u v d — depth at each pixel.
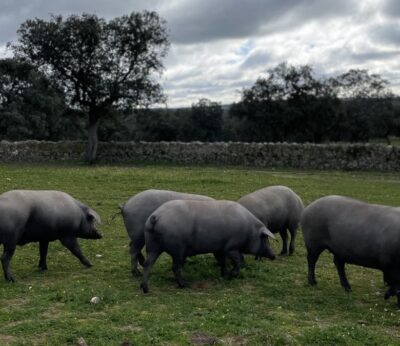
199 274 9.77
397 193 20.75
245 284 9.35
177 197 9.84
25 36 32.75
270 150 31.14
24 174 22.55
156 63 33.97
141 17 33.12
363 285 9.59
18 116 43.50
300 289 9.16
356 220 8.54
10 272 9.14
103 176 22.17
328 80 48.06
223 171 27.69
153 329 6.94
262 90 47.75
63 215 9.64
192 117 59.97
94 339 6.62
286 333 6.95
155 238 8.78
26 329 6.89
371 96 53.19
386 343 6.71
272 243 12.59
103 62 33.00
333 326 7.19
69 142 33.59
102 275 9.73
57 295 8.26
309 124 47.75
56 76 33.66
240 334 6.88
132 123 55.78
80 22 32.56
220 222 9.07
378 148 29.86
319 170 29.80
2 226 8.88
